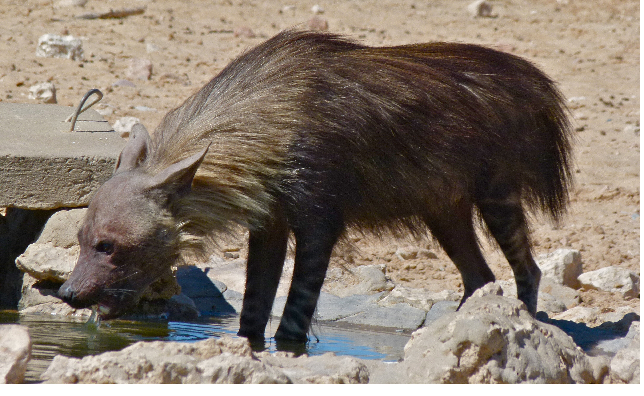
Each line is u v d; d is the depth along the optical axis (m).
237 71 13.57
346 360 10.38
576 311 16.14
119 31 37.41
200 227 12.49
